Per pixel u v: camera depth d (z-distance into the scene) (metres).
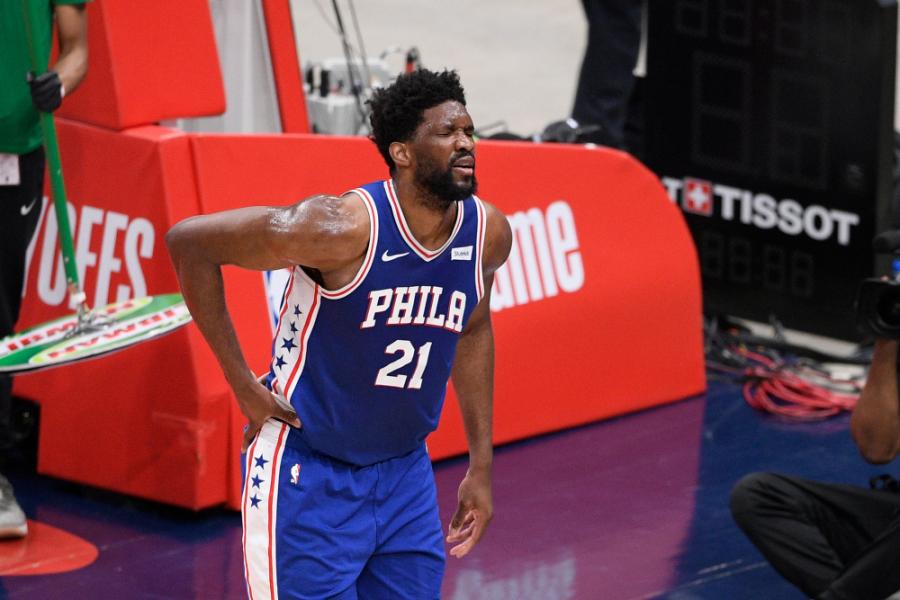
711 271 22.33
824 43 20.41
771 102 21.12
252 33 17.83
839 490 13.44
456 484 16.80
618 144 23.95
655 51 22.03
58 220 14.25
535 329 18.08
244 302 15.44
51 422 16.14
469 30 38.22
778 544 13.23
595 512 16.30
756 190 21.58
